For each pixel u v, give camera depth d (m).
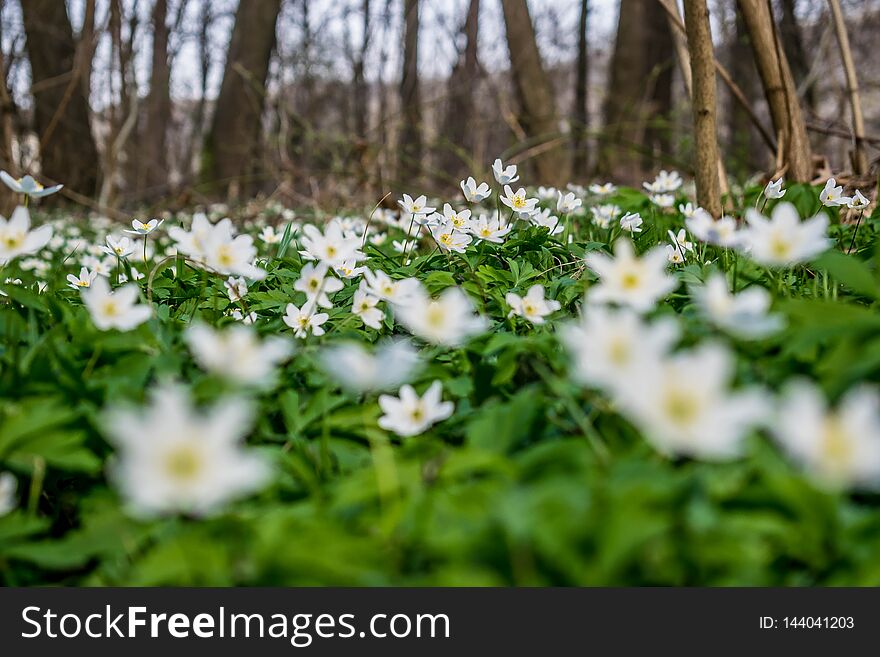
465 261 0.60
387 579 0.22
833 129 1.29
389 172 1.80
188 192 1.79
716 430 0.20
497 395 0.35
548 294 0.53
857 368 0.28
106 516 0.26
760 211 0.67
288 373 0.38
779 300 0.37
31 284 0.69
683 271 0.50
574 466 0.25
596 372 0.23
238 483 0.20
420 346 0.44
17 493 0.31
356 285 0.57
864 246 0.62
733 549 0.22
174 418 0.20
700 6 0.75
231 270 0.38
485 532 0.22
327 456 0.30
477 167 1.52
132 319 0.34
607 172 1.83
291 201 1.72
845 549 0.22
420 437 0.32
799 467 0.24
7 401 0.31
